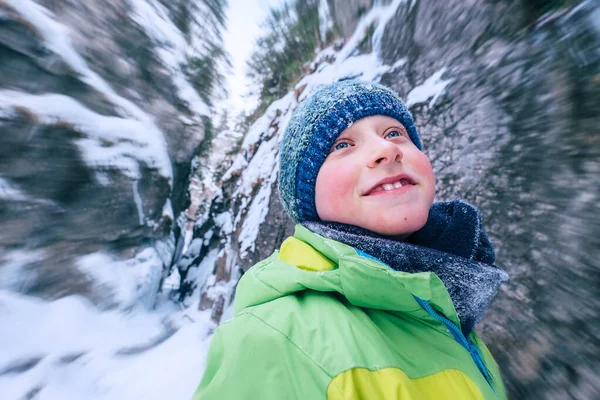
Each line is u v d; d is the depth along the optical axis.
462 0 2.55
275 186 4.73
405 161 0.72
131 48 6.22
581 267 1.38
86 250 4.37
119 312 4.20
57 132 4.16
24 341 3.11
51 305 3.67
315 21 6.19
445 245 0.80
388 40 3.62
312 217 0.83
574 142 1.52
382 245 0.62
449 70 2.52
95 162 4.58
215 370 0.50
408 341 0.57
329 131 0.78
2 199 3.64
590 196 1.40
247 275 0.65
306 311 0.53
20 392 2.60
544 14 1.85
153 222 5.79
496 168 1.89
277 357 0.46
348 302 0.59
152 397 2.77
